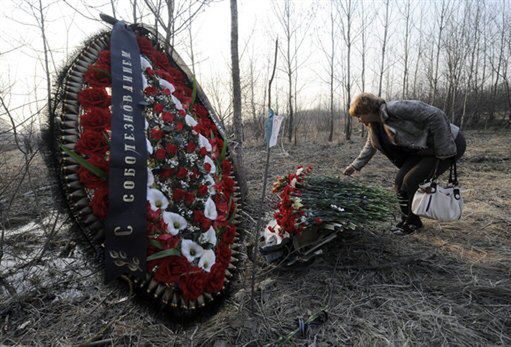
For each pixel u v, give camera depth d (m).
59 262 2.85
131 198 1.65
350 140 12.48
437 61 13.79
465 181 5.37
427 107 2.77
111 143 1.66
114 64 1.89
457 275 2.53
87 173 1.63
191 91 2.54
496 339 1.89
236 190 2.60
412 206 2.98
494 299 2.24
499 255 2.83
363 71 13.26
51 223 3.47
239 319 2.09
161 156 1.84
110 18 2.17
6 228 3.49
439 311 2.11
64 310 2.25
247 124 12.38
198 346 1.89
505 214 3.76
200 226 1.89
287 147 10.73
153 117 1.93
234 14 4.10
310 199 2.71
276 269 2.64
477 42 14.71
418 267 2.64
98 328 2.05
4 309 2.26
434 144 2.80
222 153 2.40
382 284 2.44
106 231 1.57
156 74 2.14
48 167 1.74
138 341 1.92
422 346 1.85
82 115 1.71
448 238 3.18
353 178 5.78
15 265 2.79
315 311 2.17
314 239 2.70
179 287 1.81
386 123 2.88
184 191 1.88
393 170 6.58
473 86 15.44
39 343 1.93
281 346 1.88
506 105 16.02
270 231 2.74
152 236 1.72
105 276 1.57
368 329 1.98
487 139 11.34
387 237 3.16
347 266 2.62
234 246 2.38
